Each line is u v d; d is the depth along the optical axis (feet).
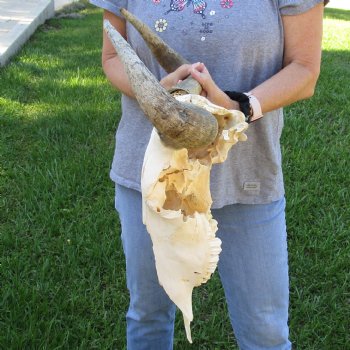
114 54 6.90
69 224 13.00
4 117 18.26
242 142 6.44
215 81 6.32
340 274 11.66
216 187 6.45
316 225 13.24
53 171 14.89
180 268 4.52
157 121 3.84
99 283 11.24
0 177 14.84
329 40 33.96
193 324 10.52
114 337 10.00
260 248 6.82
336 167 15.66
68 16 40.45
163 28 6.25
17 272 11.32
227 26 6.08
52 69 24.27
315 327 10.34
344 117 19.49
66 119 18.61
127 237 7.12
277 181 6.75
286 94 6.01
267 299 6.99
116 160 7.05
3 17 33.01
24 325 10.00
